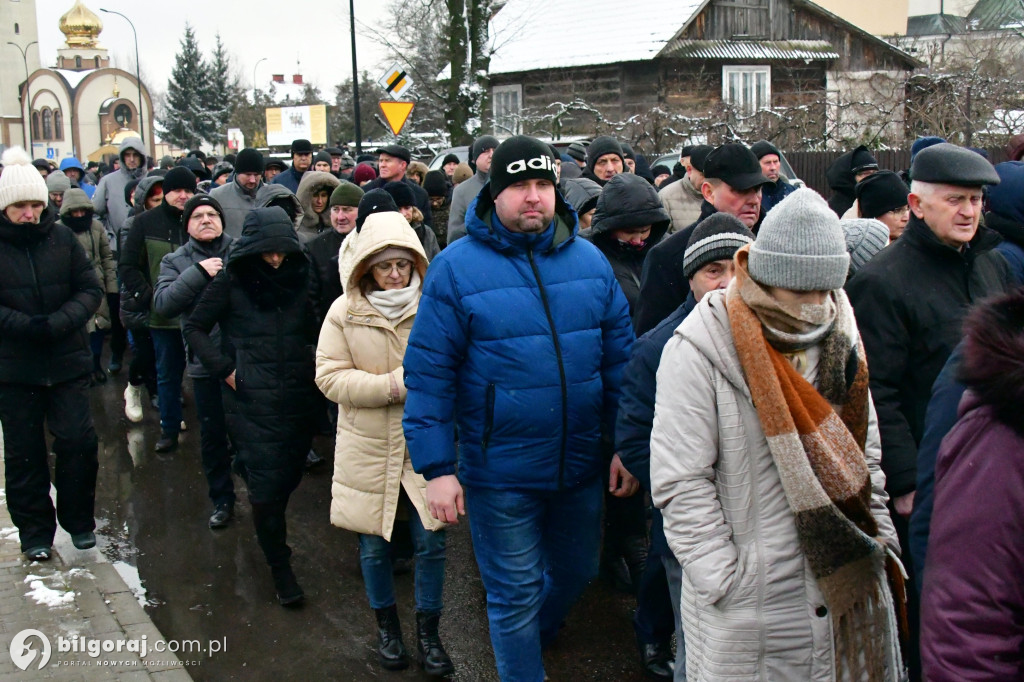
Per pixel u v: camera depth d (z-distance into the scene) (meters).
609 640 4.61
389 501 4.26
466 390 3.66
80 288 5.37
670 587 3.58
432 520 4.18
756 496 2.74
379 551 4.35
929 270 3.61
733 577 2.71
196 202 6.42
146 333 8.52
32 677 4.09
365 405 4.25
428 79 25.05
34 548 5.38
